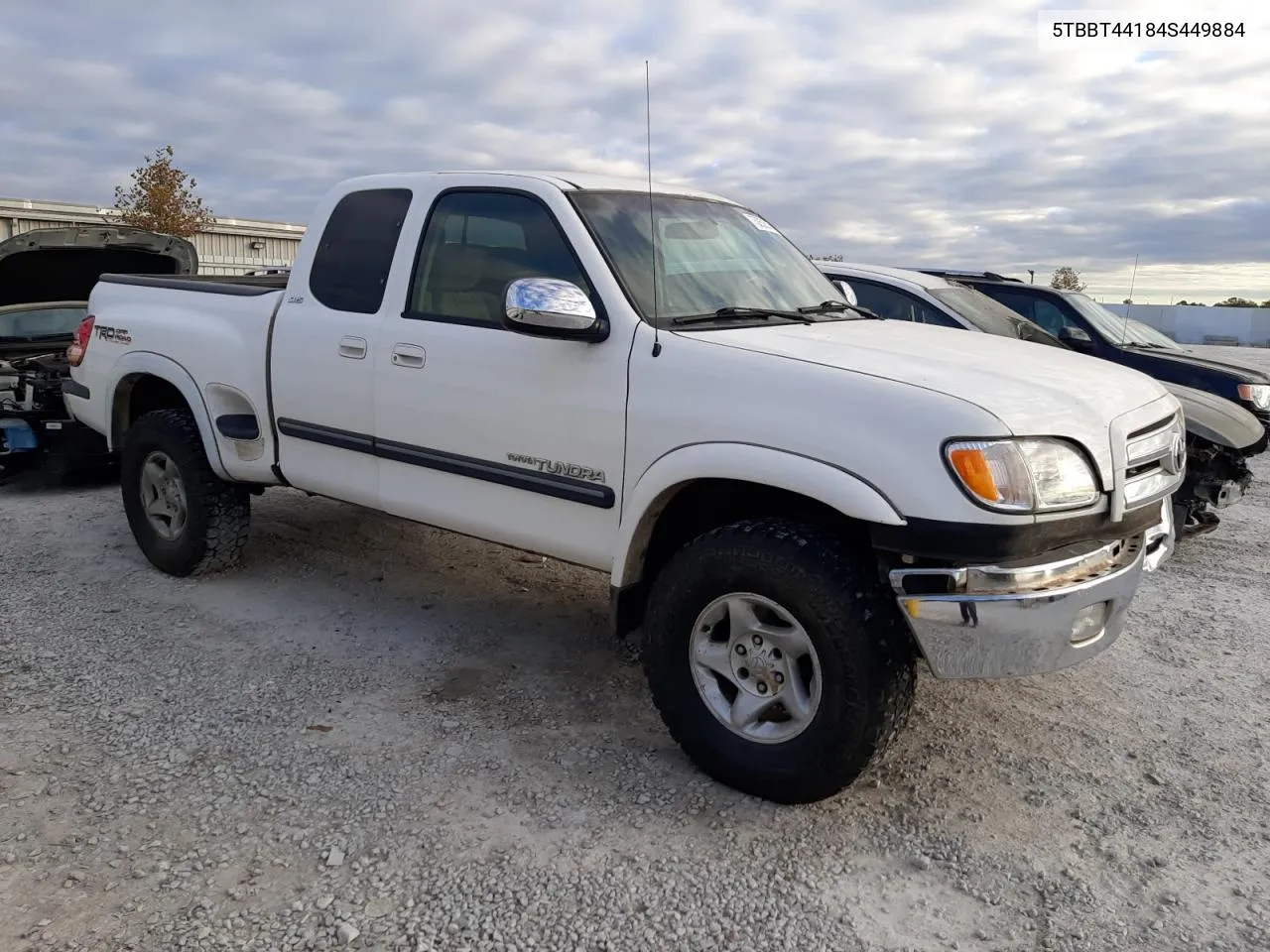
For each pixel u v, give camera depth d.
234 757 3.45
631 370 3.41
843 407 2.96
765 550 3.04
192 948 2.52
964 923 2.68
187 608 4.84
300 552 5.74
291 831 3.02
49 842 2.94
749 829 3.08
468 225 4.01
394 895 2.74
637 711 3.87
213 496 5.04
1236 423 6.15
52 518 6.51
